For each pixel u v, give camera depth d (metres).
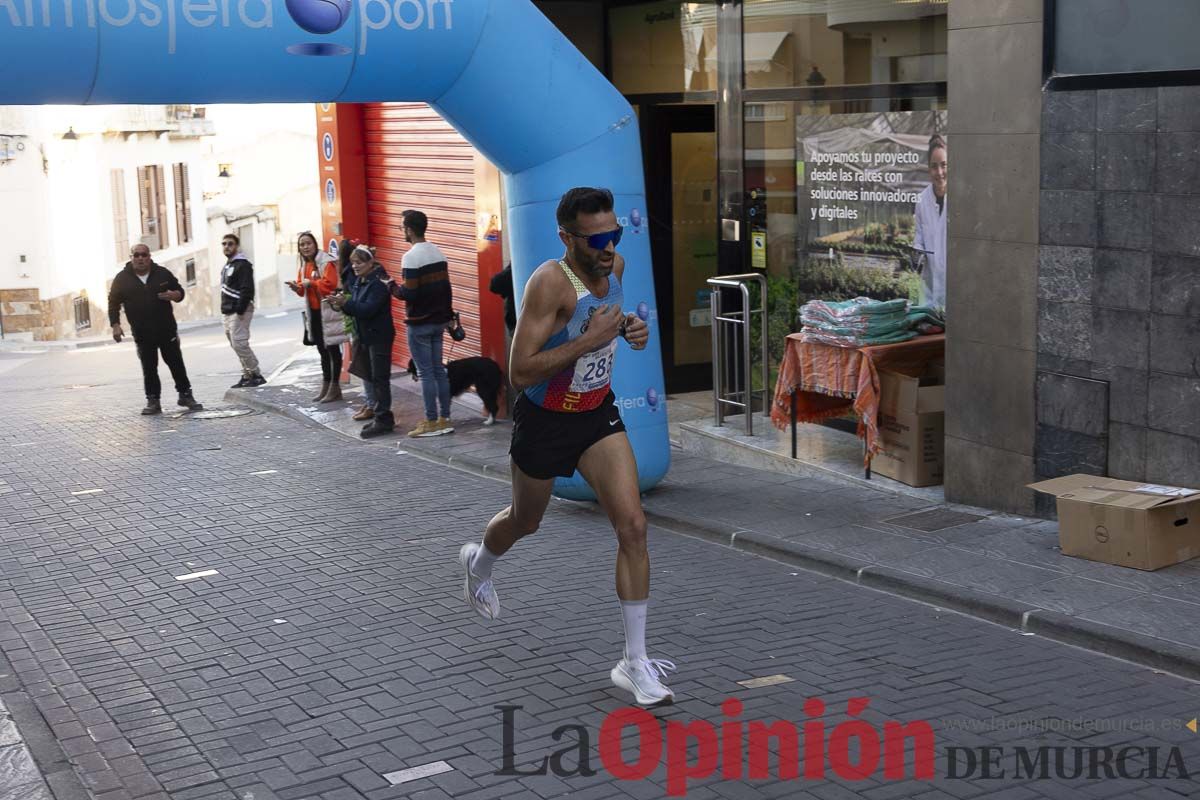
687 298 12.33
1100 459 7.18
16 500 9.47
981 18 7.51
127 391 16.30
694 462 9.73
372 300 11.53
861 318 8.40
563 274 4.91
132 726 5.10
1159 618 5.78
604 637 5.96
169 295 13.47
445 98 7.87
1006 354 7.63
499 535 5.50
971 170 7.71
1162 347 6.80
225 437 12.03
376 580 7.04
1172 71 6.58
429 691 5.34
